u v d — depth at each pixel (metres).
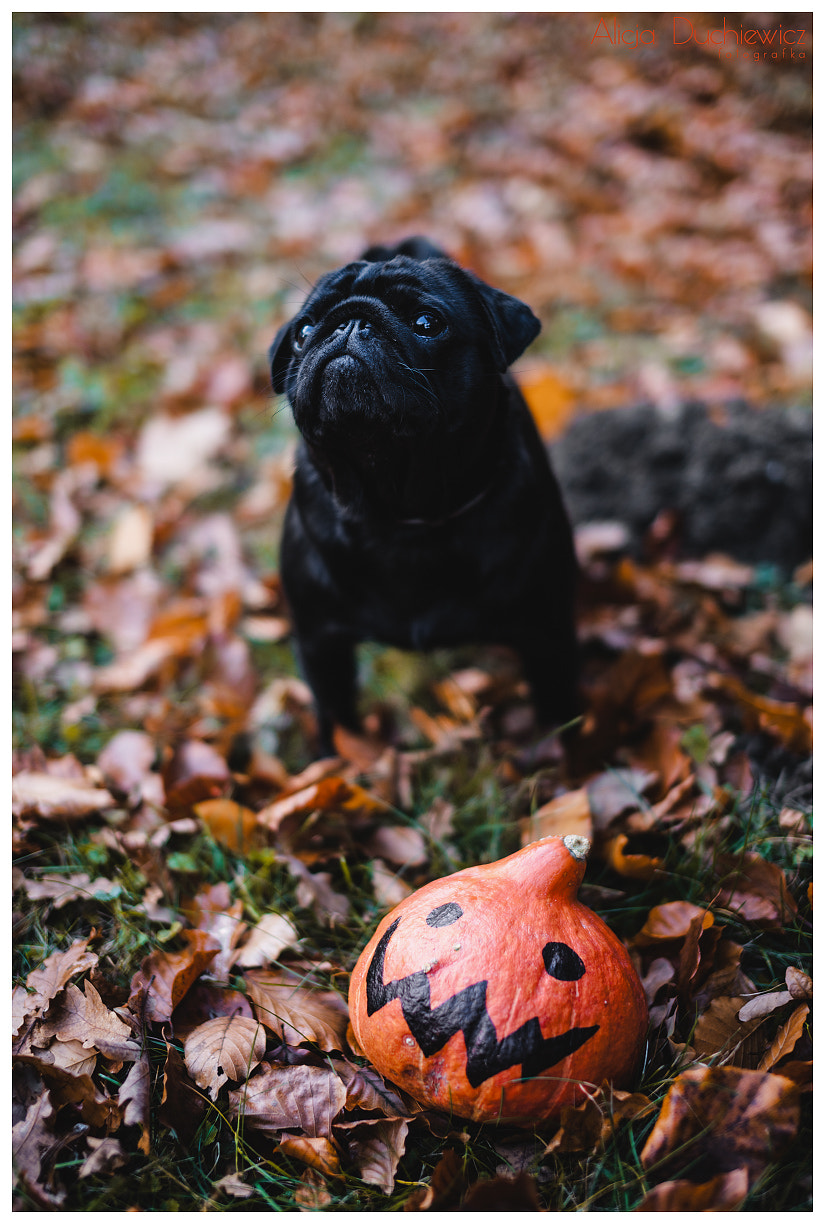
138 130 5.82
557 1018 1.29
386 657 2.74
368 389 1.63
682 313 4.47
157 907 1.87
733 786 2.07
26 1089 1.47
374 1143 1.38
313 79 6.58
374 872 1.90
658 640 2.69
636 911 1.78
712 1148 1.28
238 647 2.63
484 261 4.69
